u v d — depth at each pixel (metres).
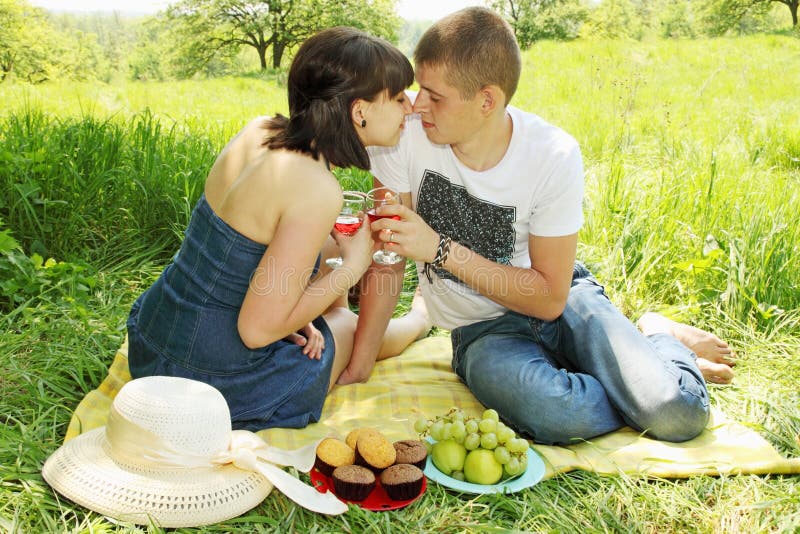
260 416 2.24
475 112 2.15
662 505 1.99
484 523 1.91
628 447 2.24
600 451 2.23
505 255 2.46
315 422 2.38
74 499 1.77
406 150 2.42
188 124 5.82
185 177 3.77
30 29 35.41
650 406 2.25
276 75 27.47
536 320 2.50
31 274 2.96
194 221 2.17
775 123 7.60
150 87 18.16
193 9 36.97
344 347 2.59
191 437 1.83
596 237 3.92
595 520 1.95
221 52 37.62
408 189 2.51
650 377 2.28
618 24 36.28
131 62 44.09
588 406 2.25
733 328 3.12
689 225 3.76
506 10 39.91
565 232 2.29
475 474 2.00
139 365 2.30
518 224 2.38
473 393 2.48
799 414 2.47
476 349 2.45
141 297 2.40
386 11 37.22
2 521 1.70
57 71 35.06
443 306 2.58
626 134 6.57
